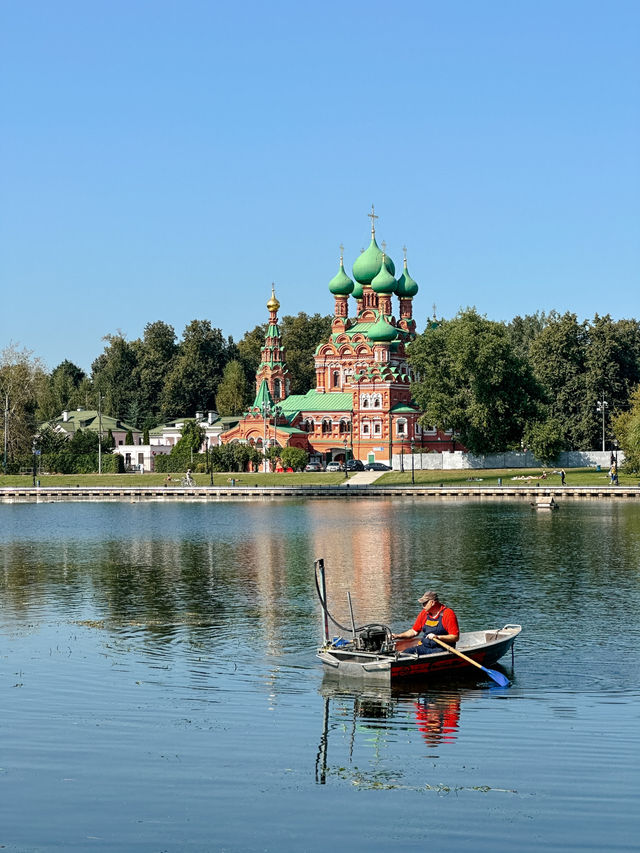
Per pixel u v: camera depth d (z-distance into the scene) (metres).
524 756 30.61
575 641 46.03
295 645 46.00
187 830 25.56
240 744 31.84
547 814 26.34
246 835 25.28
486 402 168.62
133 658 43.41
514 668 41.19
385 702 36.34
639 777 28.77
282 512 126.69
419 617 40.78
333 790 28.03
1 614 54.03
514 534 92.62
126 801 27.38
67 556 80.88
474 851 24.41
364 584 63.41
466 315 171.50
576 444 196.88
